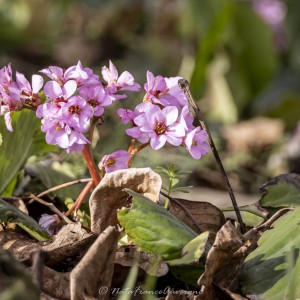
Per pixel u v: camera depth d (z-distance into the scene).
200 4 9.06
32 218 2.95
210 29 8.02
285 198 3.04
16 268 2.03
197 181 6.39
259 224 3.05
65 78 2.64
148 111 2.63
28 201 3.16
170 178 2.94
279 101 8.85
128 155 2.75
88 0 11.84
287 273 2.45
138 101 4.68
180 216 2.85
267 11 9.86
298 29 9.84
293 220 2.63
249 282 2.48
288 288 2.41
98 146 4.21
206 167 6.56
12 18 11.34
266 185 3.07
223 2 8.94
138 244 2.57
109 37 11.67
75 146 2.61
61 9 11.61
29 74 11.00
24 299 1.88
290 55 9.90
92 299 2.34
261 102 9.01
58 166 3.64
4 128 3.12
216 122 8.23
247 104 8.78
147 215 2.57
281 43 9.88
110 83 2.74
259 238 2.68
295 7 9.84
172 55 10.60
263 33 8.59
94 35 11.75
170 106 2.64
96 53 11.52
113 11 11.66
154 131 2.63
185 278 2.58
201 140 2.67
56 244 2.63
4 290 1.96
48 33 11.57
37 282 2.21
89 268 2.35
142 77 10.42
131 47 11.29
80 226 2.66
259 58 8.66
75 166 3.67
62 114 2.54
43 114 2.57
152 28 11.33
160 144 2.61
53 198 3.32
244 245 2.50
